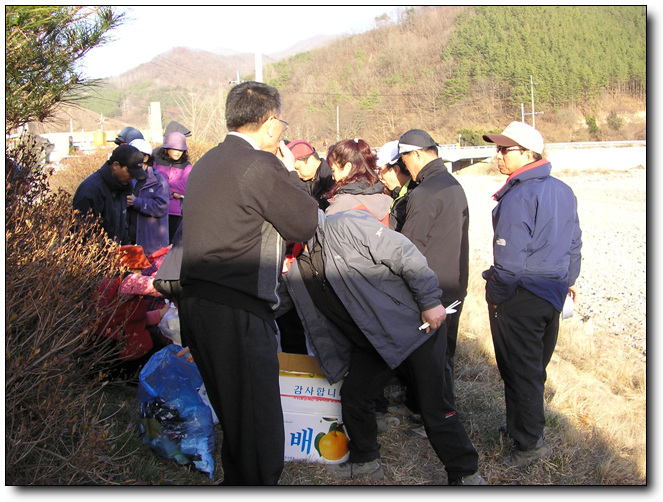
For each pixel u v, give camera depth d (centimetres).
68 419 274
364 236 303
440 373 322
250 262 263
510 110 9231
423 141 391
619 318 901
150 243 587
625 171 5384
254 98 275
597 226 2039
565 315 410
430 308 311
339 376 333
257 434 264
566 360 657
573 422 444
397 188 471
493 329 373
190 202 267
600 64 9650
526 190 356
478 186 3906
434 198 376
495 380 500
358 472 340
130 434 342
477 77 9625
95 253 336
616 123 8844
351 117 8062
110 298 358
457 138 8175
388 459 368
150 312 414
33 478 270
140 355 387
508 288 355
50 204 333
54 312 271
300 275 324
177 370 343
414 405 402
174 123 712
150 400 338
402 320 310
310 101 9206
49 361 274
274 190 261
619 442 418
